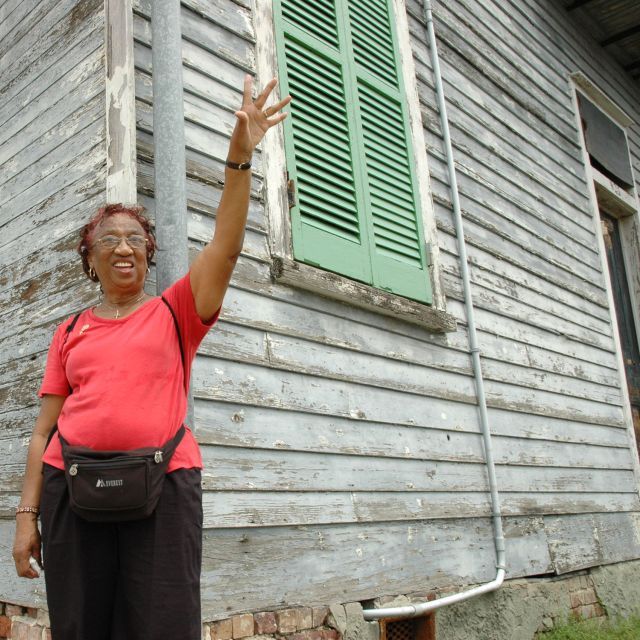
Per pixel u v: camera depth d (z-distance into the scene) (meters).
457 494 4.27
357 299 3.82
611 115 8.24
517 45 6.67
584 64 7.92
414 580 3.79
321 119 4.04
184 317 2.09
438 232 4.79
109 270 2.16
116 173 3.03
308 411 3.47
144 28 3.24
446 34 5.62
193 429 2.76
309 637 3.17
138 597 1.87
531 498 4.95
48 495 1.97
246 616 2.96
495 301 5.22
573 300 6.34
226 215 2.03
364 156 4.23
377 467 3.78
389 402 3.97
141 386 1.96
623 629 5.18
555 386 5.65
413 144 4.70
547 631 4.68
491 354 4.99
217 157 3.42
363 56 4.52
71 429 1.95
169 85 2.89
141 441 1.91
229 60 3.61
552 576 5.04
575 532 5.34
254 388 3.25
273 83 2.09
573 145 7.19
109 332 2.07
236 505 3.03
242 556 3.02
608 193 7.76
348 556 3.48
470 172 5.38
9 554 3.23
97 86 3.29
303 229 3.67
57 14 3.64
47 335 3.28
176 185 2.80
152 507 1.87
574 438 5.69
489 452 4.57
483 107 5.83
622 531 5.95
